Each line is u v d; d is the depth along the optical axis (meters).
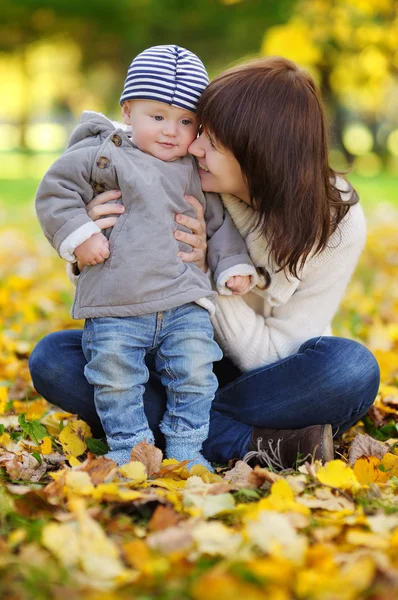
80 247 2.24
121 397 2.29
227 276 2.41
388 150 26.08
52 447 2.61
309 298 2.59
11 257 7.40
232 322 2.54
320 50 9.34
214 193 2.47
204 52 23.27
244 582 1.46
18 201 13.63
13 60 28.42
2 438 2.51
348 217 2.53
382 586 1.51
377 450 2.40
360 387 2.42
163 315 2.29
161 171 2.32
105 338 2.26
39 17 23.81
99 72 31.78
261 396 2.47
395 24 7.99
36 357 2.56
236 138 2.23
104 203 2.30
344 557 1.61
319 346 2.45
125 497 1.88
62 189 2.26
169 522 1.78
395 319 4.66
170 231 2.29
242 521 1.83
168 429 2.36
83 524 1.64
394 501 2.01
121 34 23.84
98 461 2.07
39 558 1.55
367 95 12.72
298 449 2.40
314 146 2.27
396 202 12.45
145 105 2.30
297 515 1.81
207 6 21.44
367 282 6.07
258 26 21.08
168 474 2.20
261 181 2.27
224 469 2.45
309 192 2.27
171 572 1.52
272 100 2.23
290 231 2.29
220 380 2.73
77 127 2.39
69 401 2.55
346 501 1.96
